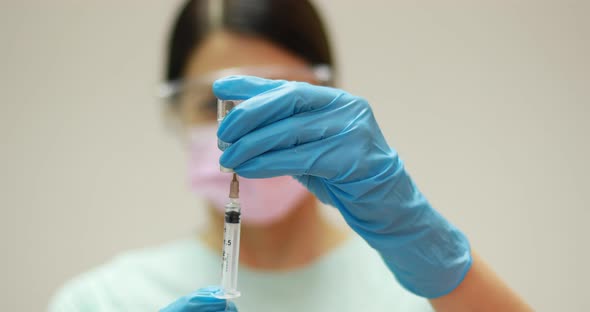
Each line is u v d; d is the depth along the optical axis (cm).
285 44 139
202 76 139
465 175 199
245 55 138
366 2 204
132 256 155
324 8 205
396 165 95
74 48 209
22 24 207
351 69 204
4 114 206
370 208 92
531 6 197
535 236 196
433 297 98
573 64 195
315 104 90
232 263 92
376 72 203
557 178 196
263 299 136
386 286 137
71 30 209
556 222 195
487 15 199
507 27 198
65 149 207
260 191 127
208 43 139
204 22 140
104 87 209
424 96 201
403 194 94
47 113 207
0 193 204
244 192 129
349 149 89
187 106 143
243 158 85
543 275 195
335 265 142
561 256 195
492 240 197
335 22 205
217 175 133
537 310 194
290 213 142
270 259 143
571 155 195
